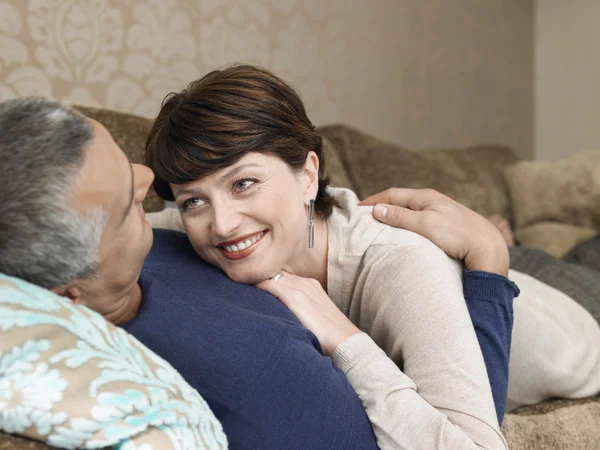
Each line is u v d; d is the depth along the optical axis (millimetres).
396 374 839
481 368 870
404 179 2232
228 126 866
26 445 542
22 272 614
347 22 2855
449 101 3426
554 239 2463
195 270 923
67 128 619
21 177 583
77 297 688
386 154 2254
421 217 1067
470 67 3533
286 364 732
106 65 2045
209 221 922
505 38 3758
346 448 765
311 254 1066
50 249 611
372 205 1206
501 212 2637
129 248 699
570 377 1292
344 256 1034
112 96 2068
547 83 3980
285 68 2617
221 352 719
